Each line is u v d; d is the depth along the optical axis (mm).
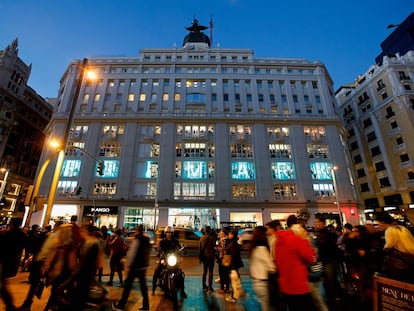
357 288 5566
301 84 42469
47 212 10516
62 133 36688
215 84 42062
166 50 45531
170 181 33781
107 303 5191
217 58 45312
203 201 32344
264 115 38969
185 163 35375
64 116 37562
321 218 5703
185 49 45938
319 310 4844
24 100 49531
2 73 44438
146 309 5109
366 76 47844
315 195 33562
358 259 5492
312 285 4980
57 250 4797
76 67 42188
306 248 3383
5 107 44688
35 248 7598
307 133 37969
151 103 40188
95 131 36781
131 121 37656
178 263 6055
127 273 5164
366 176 42969
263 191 33344
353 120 47781
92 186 33281
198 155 36281
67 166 34219
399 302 3152
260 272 3963
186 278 8602
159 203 32281
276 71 44031
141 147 36594
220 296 6199
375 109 42469
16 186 45875
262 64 43938
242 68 43875
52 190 10828
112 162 34969
